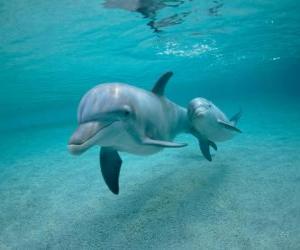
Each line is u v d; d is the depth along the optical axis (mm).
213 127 7617
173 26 14383
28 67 20469
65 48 16781
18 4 10000
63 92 38438
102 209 6340
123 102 4570
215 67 35625
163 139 6258
